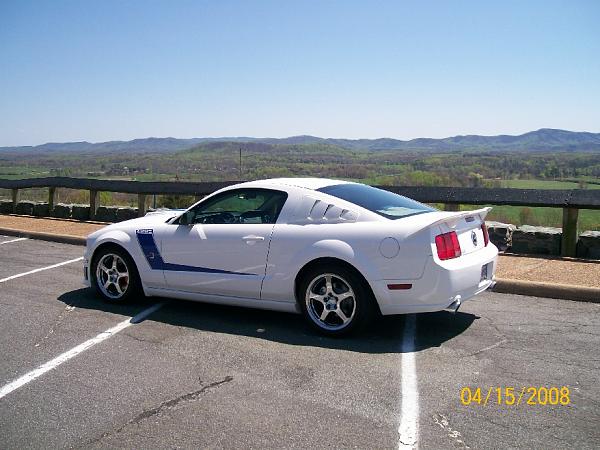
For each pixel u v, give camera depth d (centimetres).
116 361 472
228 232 566
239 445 334
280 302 546
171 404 389
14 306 645
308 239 521
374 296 501
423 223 484
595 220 1078
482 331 539
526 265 779
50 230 1214
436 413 371
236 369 451
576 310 609
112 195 2195
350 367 452
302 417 368
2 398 403
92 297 686
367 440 338
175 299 675
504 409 377
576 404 384
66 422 366
